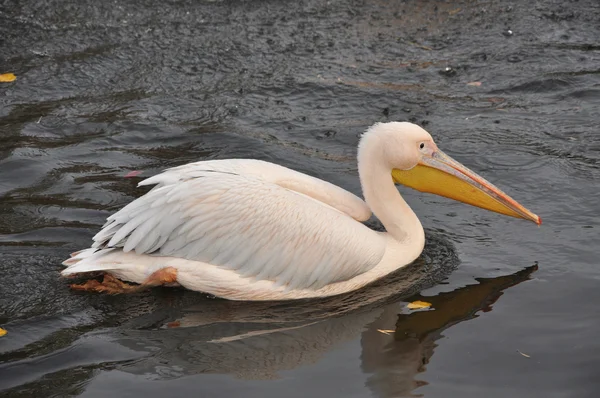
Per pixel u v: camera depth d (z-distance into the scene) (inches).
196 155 430.9
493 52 552.7
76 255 319.3
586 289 319.3
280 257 313.7
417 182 346.0
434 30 586.6
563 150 430.9
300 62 539.5
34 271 323.9
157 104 486.9
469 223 373.1
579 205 379.6
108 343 286.8
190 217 309.1
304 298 322.7
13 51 543.2
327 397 262.5
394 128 339.9
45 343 285.0
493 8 618.2
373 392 264.8
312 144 444.5
